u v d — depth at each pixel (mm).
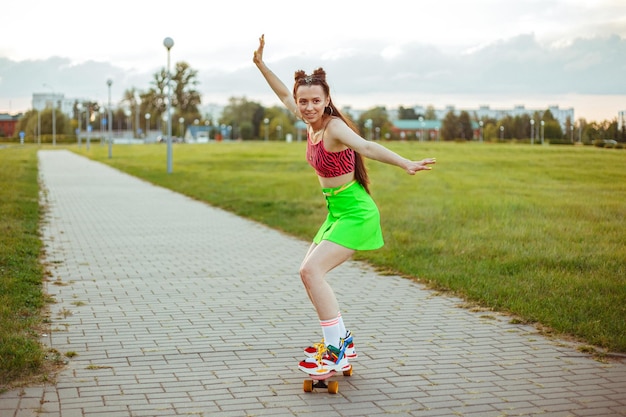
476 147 48531
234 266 9938
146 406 4469
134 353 5648
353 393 4766
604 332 6109
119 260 10328
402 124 136000
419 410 4449
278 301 7668
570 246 10547
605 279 8211
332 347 4859
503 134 58594
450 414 4383
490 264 9344
